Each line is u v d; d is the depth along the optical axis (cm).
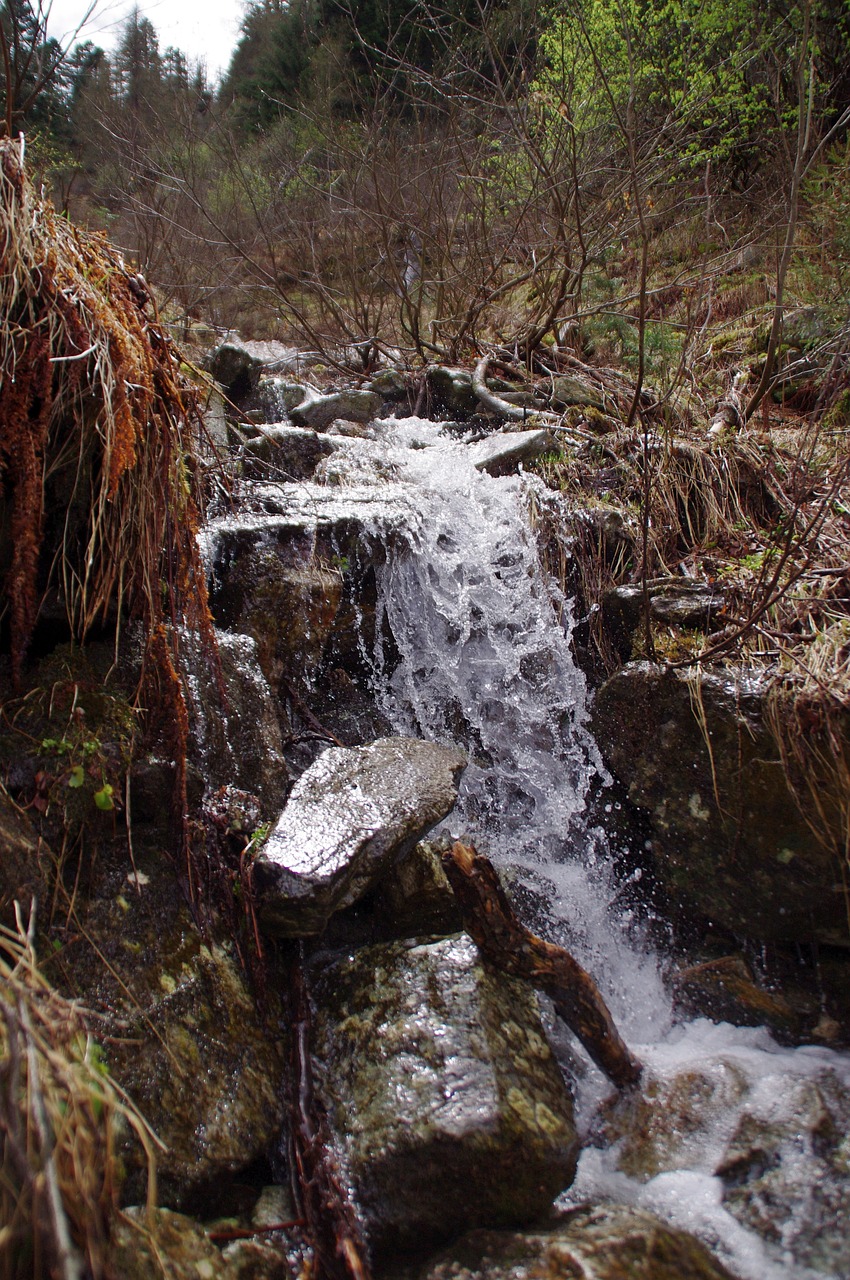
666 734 286
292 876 214
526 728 357
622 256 768
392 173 721
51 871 190
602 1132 225
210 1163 183
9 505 192
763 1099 223
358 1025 216
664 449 414
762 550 369
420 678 362
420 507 372
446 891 254
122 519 206
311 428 541
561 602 371
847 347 469
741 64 745
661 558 374
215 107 977
